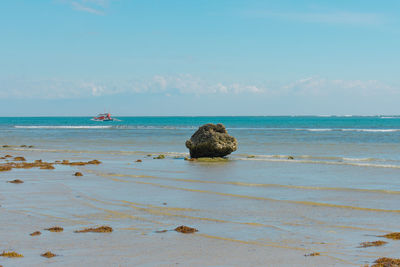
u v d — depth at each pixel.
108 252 10.71
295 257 10.31
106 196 18.09
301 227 13.11
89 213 15.02
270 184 21.11
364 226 13.20
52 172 25.75
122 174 24.77
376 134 75.38
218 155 33.53
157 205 16.31
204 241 11.68
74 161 32.41
